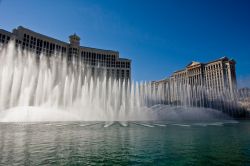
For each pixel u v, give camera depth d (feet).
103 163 26.30
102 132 61.00
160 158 28.89
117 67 440.86
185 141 44.37
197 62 489.26
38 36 346.95
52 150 33.40
